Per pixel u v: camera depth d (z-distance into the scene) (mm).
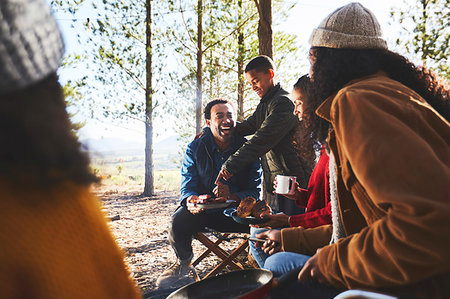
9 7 483
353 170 933
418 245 796
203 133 3328
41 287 523
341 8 1226
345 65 1150
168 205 8312
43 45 539
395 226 829
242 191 3170
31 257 522
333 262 1005
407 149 823
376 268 879
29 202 556
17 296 508
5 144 532
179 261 2957
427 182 789
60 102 617
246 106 10305
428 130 912
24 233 528
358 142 898
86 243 606
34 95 560
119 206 8039
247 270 1442
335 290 1189
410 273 829
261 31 5746
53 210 574
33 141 548
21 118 536
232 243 4215
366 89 990
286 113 3029
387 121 871
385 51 1197
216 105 3199
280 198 3230
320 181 1936
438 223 759
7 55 486
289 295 1276
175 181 16219
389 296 836
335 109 1013
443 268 799
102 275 623
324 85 1179
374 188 851
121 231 5250
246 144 3012
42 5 549
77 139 631
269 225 2055
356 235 994
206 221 2934
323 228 1573
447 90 1216
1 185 546
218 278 1422
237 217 2258
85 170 623
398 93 975
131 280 707
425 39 6285
